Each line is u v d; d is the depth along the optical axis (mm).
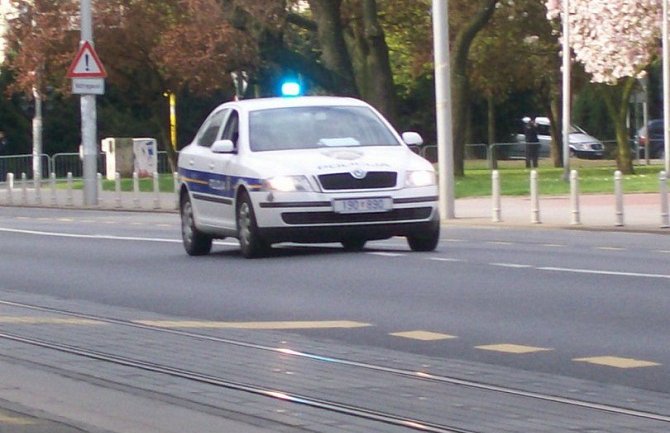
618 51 61312
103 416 12258
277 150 25734
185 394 13180
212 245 30094
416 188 25094
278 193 24594
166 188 64062
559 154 83062
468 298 19578
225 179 26172
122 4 58750
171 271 24734
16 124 86562
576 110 101062
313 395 12984
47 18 59406
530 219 36906
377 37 56625
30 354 15820
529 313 17969
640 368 13984
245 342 16328
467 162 77062
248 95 67250
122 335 17172
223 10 57125
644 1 60188
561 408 12141
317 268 23906
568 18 61938
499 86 79188
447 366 14391
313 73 57469
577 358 14656
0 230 38938
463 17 65812
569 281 21297
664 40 58438
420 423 11641
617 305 18484
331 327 17297
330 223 24562
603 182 54938
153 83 62031
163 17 59250
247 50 57344
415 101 98250
